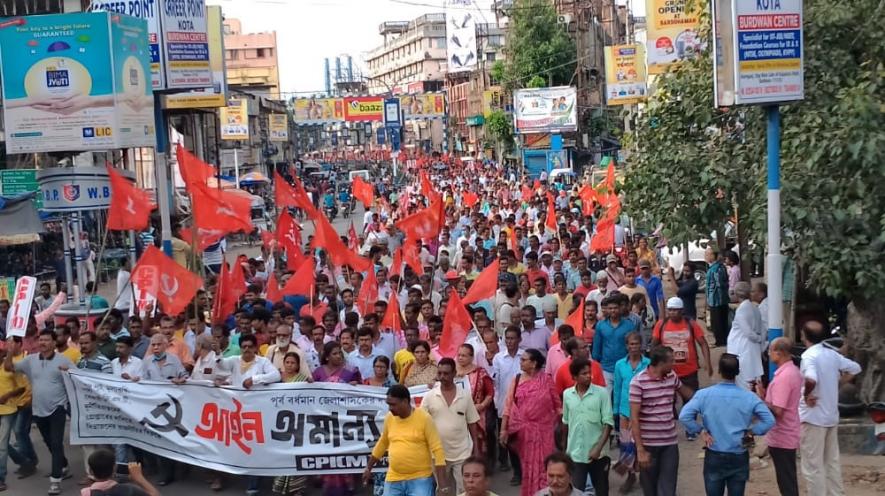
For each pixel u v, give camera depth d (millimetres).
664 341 11609
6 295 21078
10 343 11516
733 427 8203
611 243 18891
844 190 10867
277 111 78688
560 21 66375
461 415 9227
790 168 11172
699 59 14094
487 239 22906
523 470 9461
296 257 18031
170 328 12227
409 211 30281
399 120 75000
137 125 16375
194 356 12383
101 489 6770
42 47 15844
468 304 14023
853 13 11602
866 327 11453
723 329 17438
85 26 15742
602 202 23031
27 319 11664
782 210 10758
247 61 120188
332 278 18141
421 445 8445
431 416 9156
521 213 32375
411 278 18047
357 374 11172
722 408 8234
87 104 15891
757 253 12750
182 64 16797
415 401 10320
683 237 13062
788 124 11609
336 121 74938
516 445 9602
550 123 58812
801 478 10391
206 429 10961
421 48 152375
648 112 14203
